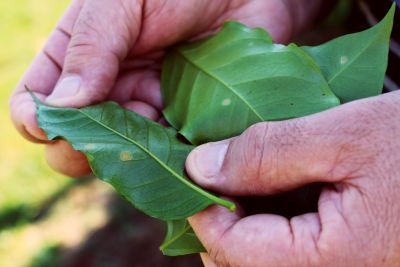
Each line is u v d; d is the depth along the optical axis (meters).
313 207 0.33
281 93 0.35
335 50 0.35
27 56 1.12
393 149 0.30
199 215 0.32
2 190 0.85
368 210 0.30
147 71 0.43
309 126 0.31
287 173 0.31
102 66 0.38
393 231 0.30
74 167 0.41
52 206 0.82
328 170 0.31
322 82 0.34
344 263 0.30
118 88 0.42
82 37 0.38
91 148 0.33
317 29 0.58
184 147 0.34
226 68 0.36
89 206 0.80
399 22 0.42
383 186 0.30
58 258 0.74
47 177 0.86
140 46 0.41
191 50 0.39
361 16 0.49
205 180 0.32
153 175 0.33
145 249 0.72
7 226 0.81
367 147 0.30
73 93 0.37
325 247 0.30
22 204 0.83
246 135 0.32
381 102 0.31
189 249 0.33
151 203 0.32
